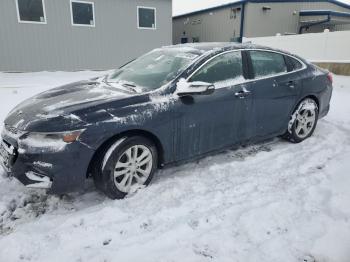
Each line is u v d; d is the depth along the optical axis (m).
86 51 13.42
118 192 2.95
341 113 6.16
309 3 19.02
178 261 2.17
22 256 2.25
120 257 2.22
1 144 2.98
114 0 13.42
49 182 2.64
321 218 2.62
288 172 3.53
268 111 4.02
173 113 3.15
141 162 3.09
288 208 2.78
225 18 19.00
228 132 3.69
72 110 2.75
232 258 2.20
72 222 2.63
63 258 2.22
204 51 3.58
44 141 2.62
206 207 2.83
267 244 2.33
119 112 2.85
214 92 3.44
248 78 3.81
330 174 3.45
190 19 22.62
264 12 17.78
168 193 3.06
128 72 3.92
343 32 11.91
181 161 3.43
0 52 11.76
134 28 14.23
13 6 11.56
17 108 3.20
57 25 12.53
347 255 2.21
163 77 3.38
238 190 3.13
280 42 14.34
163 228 2.56
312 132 4.73
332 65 12.23
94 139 2.70
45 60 12.65
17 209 2.86
